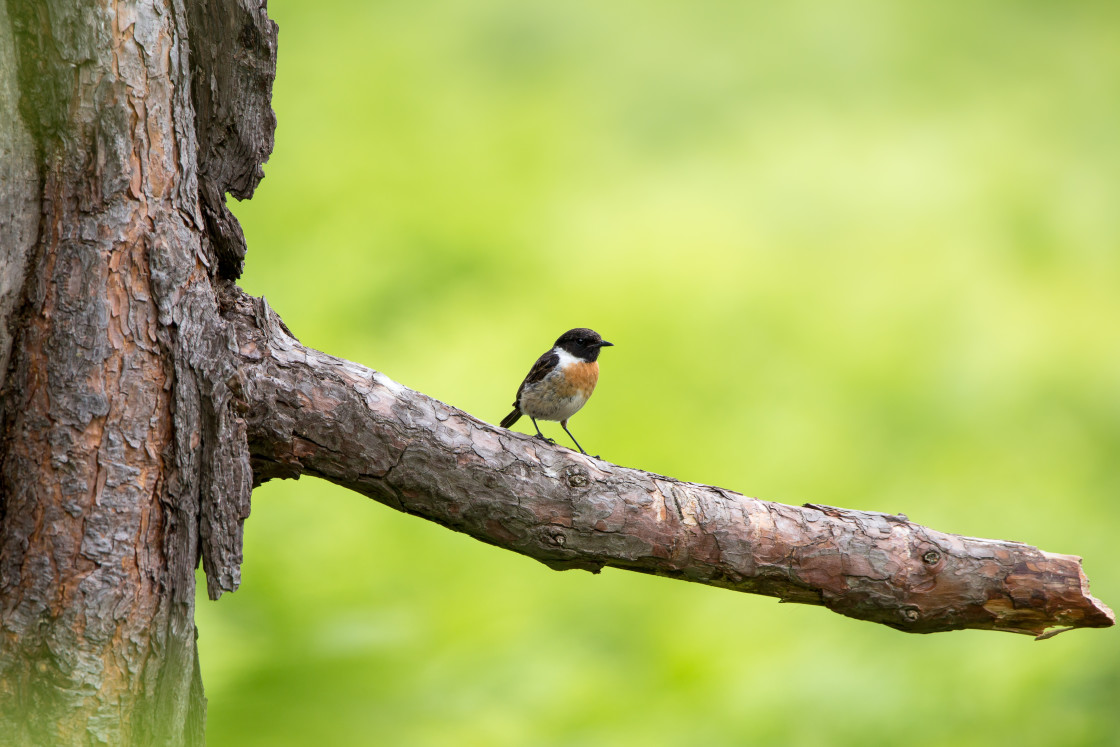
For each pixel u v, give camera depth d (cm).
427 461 563
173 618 489
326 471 566
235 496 516
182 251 506
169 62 506
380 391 565
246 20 532
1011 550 587
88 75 480
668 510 583
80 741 459
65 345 475
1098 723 1218
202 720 511
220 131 546
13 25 471
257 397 541
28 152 479
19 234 475
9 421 473
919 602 589
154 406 490
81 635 463
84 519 470
